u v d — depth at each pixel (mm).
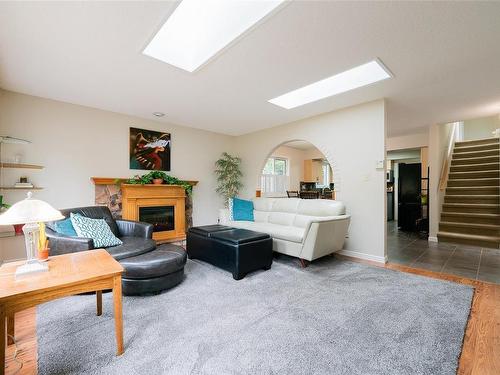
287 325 1764
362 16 1744
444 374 1303
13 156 3158
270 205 4363
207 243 3053
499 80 2781
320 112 3973
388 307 2027
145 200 4145
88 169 3750
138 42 2090
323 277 2725
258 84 2902
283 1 1619
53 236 2293
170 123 4707
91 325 1766
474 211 4684
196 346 1529
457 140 6578
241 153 5707
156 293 2293
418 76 2680
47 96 3330
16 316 1884
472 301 2139
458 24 1826
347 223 3410
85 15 1754
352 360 1408
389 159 7590
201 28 2260
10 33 1944
